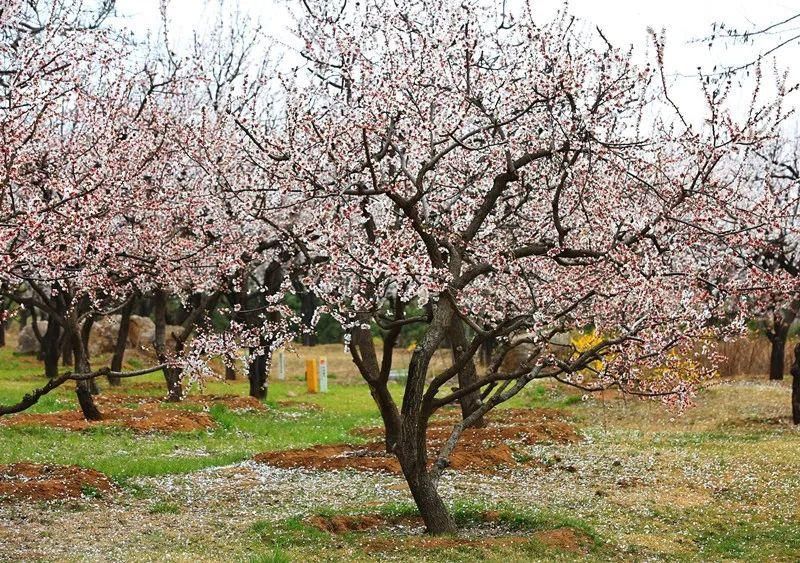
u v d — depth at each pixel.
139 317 36.38
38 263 12.57
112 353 35.62
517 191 12.92
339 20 13.16
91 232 13.31
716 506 12.17
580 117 10.54
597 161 11.26
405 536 10.29
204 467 14.92
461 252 10.98
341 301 11.33
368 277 10.90
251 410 23.69
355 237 11.38
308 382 32.66
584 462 15.44
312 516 10.98
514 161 11.11
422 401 10.50
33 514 10.81
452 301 10.12
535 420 21.27
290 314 14.12
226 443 18.38
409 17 13.16
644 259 10.42
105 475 13.31
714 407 22.58
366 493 12.90
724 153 10.13
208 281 19.66
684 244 11.24
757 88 9.57
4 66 14.29
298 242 11.31
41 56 12.12
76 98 14.80
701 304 11.05
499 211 13.66
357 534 10.45
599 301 10.98
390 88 11.05
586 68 10.90
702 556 9.95
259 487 13.22
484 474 14.49
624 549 10.05
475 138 12.98
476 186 13.04
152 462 15.02
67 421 19.02
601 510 11.92
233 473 14.30
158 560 8.83
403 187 12.23
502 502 12.28
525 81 11.09
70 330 19.23
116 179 14.09
